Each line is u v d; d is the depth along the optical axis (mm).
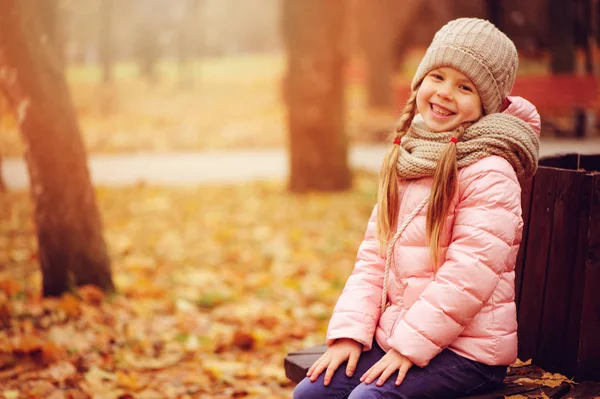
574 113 15148
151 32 29500
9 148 14203
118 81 29109
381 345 2398
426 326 2203
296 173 9930
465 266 2197
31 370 3883
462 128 2373
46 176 5039
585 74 15500
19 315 4613
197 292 5621
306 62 9680
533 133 2342
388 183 2436
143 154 14430
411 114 2520
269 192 9969
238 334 4438
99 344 4289
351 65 26609
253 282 5926
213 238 7590
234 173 11812
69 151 5062
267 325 4859
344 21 9789
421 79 2492
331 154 9844
